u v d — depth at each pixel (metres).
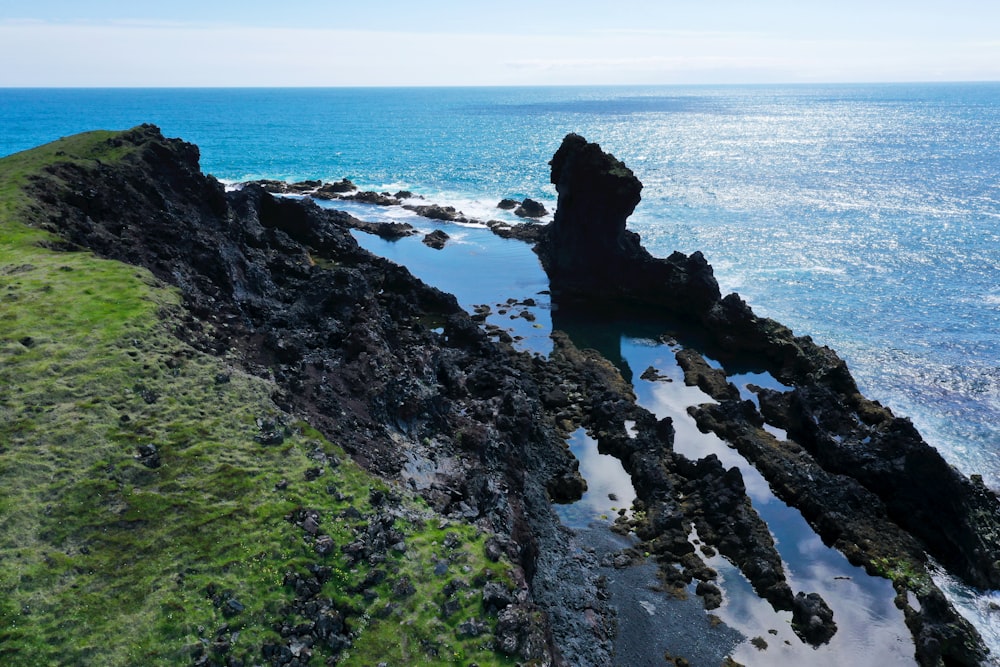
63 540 24.86
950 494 39.44
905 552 38.00
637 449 46.16
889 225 106.06
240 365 37.44
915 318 71.25
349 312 54.16
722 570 37.06
